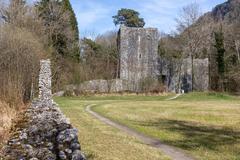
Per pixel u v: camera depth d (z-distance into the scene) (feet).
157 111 117.08
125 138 60.54
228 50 274.98
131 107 131.34
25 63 110.83
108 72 252.83
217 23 305.94
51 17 243.40
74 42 250.98
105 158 43.34
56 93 210.38
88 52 282.36
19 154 23.16
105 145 52.08
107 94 220.64
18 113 52.75
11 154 23.21
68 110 115.03
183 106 137.28
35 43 136.26
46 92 80.64
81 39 289.12
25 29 160.35
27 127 27.27
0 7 186.19
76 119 88.33
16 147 23.93
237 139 64.23
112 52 282.15
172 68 253.24
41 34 201.57
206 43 284.41
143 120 92.22
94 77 242.78
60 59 229.25
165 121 90.89
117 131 69.77
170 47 285.64
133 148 51.21
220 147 56.65
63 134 25.57
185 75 255.50
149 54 248.11
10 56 107.55
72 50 247.91
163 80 251.19
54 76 213.25
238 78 252.01
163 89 238.07
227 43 278.46
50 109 39.86
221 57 263.49
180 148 55.31
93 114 105.81
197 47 282.97
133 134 68.08
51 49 208.95
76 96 211.20
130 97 209.97
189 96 208.03
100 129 71.26
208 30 285.84
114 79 237.25
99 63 265.54
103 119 92.53
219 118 97.81
